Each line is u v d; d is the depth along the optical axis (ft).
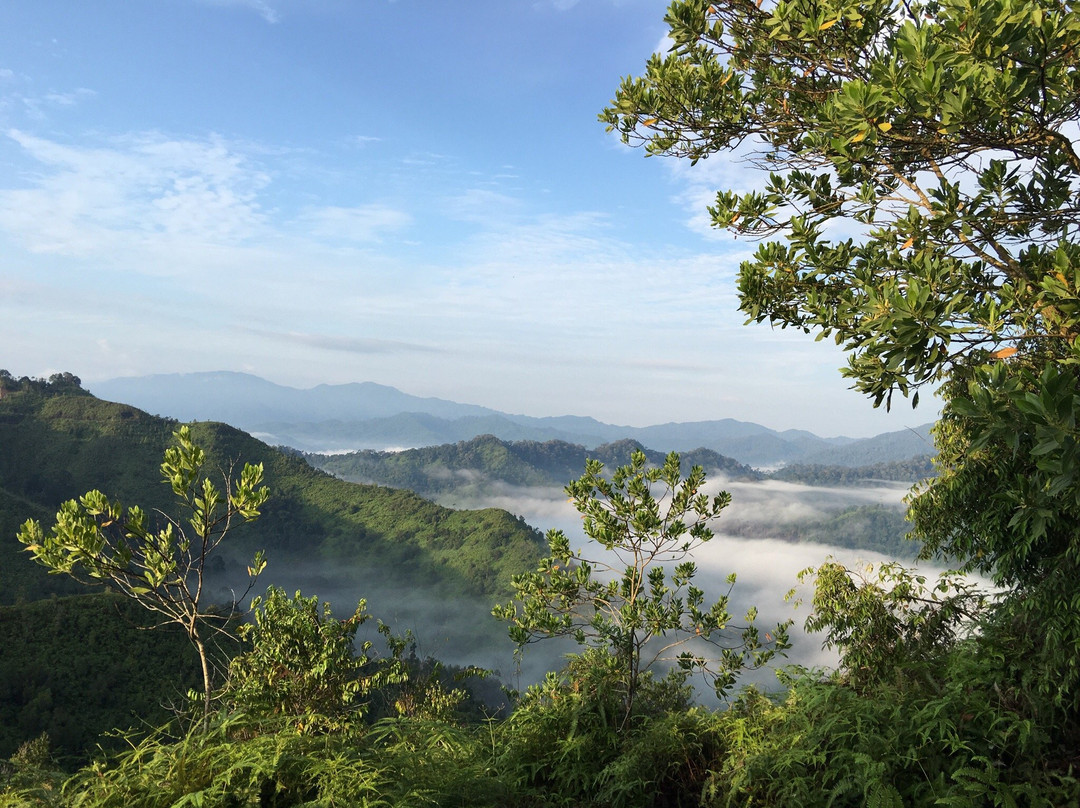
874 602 16.24
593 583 16.65
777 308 14.30
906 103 11.15
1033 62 10.59
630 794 11.54
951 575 16.87
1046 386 8.23
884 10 13.57
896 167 13.37
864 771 9.14
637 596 16.11
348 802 8.16
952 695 10.37
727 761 11.30
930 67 10.35
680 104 15.96
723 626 15.20
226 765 8.75
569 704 14.03
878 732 10.32
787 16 13.83
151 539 10.61
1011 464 15.19
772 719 11.92
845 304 12.50
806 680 12.42
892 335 10.94
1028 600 11.62
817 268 13.56
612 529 16.31
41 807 7.79
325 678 15.71
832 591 17.19
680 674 15.83
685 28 16.02
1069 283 9.82
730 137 16.42
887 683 12.28
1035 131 11.50
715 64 15.75
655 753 12.34
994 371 9.75
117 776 8.53
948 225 12.30
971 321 10.74
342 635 17.22
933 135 11.91
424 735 11.54
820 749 10.45
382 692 17.49
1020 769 9.20
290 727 10.41
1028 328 10.93
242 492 10.94
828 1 13.05
